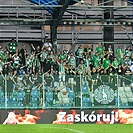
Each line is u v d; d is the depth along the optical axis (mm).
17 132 43156
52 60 49750
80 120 43844
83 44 56219
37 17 54875
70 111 43719
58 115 43625
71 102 43656
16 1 53781
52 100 43500
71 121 43750
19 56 49719
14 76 43188
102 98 43875
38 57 50094
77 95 43656
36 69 49688
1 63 48219
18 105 43312
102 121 43969
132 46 55781
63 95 43562
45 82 43375
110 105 43969
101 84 43812
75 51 54531
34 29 55594
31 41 55531
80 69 48719
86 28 56281
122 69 49656
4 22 52625
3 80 43094
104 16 55094
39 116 43469
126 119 44062
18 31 55500
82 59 50406
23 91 43250
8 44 51438
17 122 43312
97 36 56406
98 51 51406
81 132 43688
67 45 56031
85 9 52375
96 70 48312
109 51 50844
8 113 43219
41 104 43438
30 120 43406
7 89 43156
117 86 43906
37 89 43312
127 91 43938
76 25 53000
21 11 54656
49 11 51688
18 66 49188
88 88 43719
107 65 49906
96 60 50406
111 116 44000
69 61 50094
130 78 43875
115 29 56906
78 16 54781
